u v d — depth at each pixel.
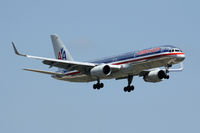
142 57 132.50
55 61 132.50
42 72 143.38
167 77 136.75
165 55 127.81
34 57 127.56
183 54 127.69
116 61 139.62
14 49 121.56
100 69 133.88
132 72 139.62
